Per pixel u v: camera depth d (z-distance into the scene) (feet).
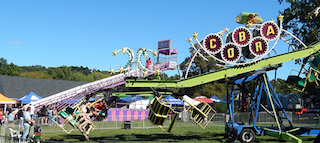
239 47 45.11
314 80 48.19
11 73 246.88
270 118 84.53
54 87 145.59
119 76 94.99
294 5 95.35
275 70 47.37
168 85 43.86
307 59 50.19
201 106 45.68
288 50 49.34
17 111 69.51
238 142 44.62
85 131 41.96
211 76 45.24
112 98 45.39
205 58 45.16
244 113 79.25
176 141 44.65
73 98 82.89
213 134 56.39
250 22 47.34
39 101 78.54
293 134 43.68
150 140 45.60
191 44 44.98
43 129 62.13
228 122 49.42
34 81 141.69
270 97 45.19
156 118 40.01
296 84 50.67
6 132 39.70
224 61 44.80
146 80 43.45
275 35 46.44
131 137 49.88
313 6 88.89
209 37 44.80
